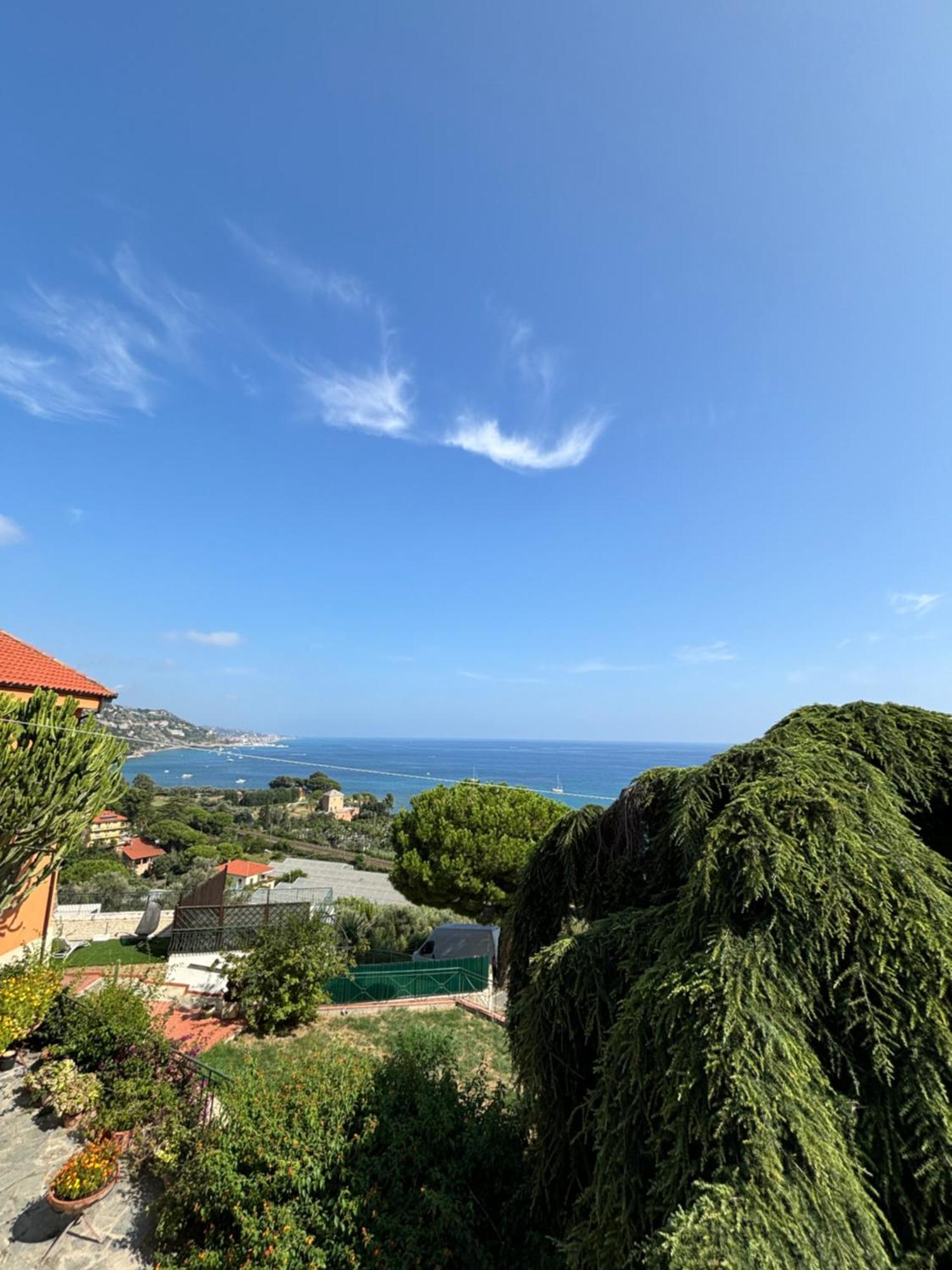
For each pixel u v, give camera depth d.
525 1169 5.62
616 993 4.33
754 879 3.40
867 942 3.25
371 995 15.37
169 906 26.17
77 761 10.84
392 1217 4.89
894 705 4.94
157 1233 5.68
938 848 4.33
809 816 3.68
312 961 12.55
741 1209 2.62
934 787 4.36
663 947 3.82
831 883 3.37
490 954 18.72
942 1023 2.99
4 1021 8.70
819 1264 2.51
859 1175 2.91
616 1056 3.72
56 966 10.60
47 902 13.60
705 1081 3.04
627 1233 3.27
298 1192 5.23
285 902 17.77
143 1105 7.38
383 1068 6.64
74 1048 8.70
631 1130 3.54
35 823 10.21
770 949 3.32
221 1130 6.04
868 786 4.11
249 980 12.26
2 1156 7.09
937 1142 2.86
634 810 5.79
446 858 16.78
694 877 3.74
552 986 4.66
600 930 4.79
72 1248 5.81
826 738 4.64
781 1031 3.05
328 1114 5.86
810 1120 2.87
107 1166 6.41
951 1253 2.72
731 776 4.55
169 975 15.26
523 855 16.59
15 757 9.82
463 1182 5.41
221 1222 5.65
